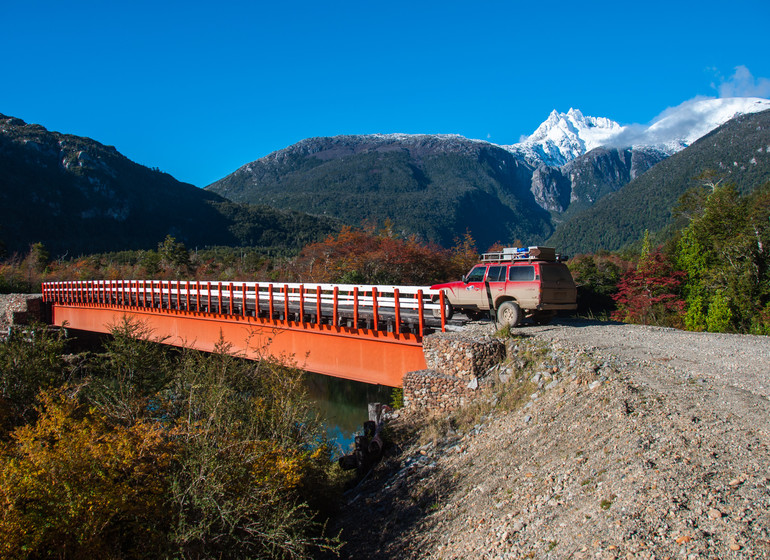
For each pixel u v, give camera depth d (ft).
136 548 20.63
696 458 18.21
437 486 27.09
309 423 30.89
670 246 112.88
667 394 24.64
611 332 39.42
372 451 35.04
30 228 546.67
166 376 37.88
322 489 29.43
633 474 18.22
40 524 18.65
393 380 45.09
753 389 24.30
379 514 27.27
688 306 79.10
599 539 15.56
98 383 33.42
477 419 32.30
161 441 23.22
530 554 16.98
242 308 61.98
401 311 47.14
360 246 140.87
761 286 72.33
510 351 35.58
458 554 19.83
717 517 14.76
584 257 122.42
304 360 54.54
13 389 37.68
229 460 23.39
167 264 201.87
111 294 90.94
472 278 44.88
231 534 21.62
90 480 20.65
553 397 29.25
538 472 22.52
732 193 109.50
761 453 17.72
